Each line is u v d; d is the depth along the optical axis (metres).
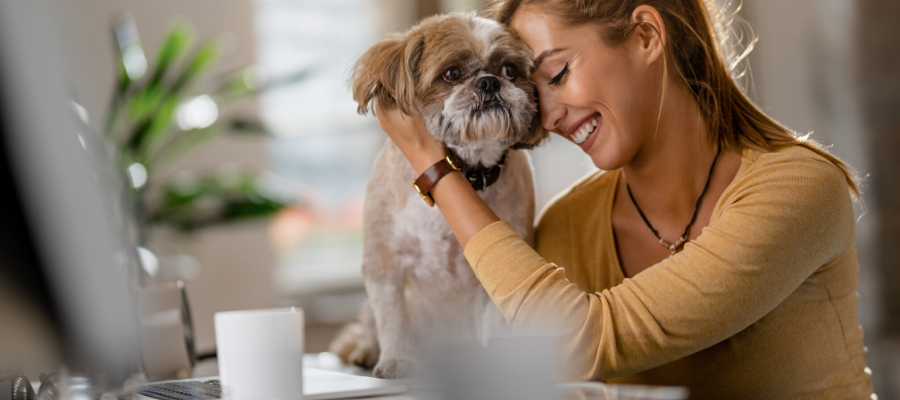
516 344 0.63
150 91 3.30
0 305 0.58
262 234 4.38
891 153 2.38
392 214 1.60
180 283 1.58
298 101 4.52
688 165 1.39
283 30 4.50
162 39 4.24
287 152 4.49
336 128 4.54
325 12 4.54
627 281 1.17
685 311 1.10
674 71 1.36
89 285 0.63
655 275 1.14
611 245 1.50
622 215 1.53
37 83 0.56
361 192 4.59
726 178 1.37
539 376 0.63
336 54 4.57
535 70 1.46
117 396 0.70
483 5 1.76
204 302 4.21
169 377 1.51
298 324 1.04
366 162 4.59
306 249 4.53
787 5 2.67
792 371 1.27
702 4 1.44
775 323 1.26
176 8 4.26
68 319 0.62
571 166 3.59
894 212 2.36
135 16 4.19
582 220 1.58
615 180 1.57
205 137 3.66
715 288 1.10
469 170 1.58
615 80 1.30
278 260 4.43
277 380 1.01
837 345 1.29
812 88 2.58
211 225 3.50
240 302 4.30
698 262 1.12
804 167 1.20
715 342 1.14
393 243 1.60
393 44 1.59
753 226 1.13
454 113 1.50
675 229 1.45
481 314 1.62
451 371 0.63
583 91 1.30
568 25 1.33
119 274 0.66
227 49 4.32
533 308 1.12
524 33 1.51
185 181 3.51
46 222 0.58
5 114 0.54
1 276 0.57
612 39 1.31
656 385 1.34
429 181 1.29
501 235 1.19
